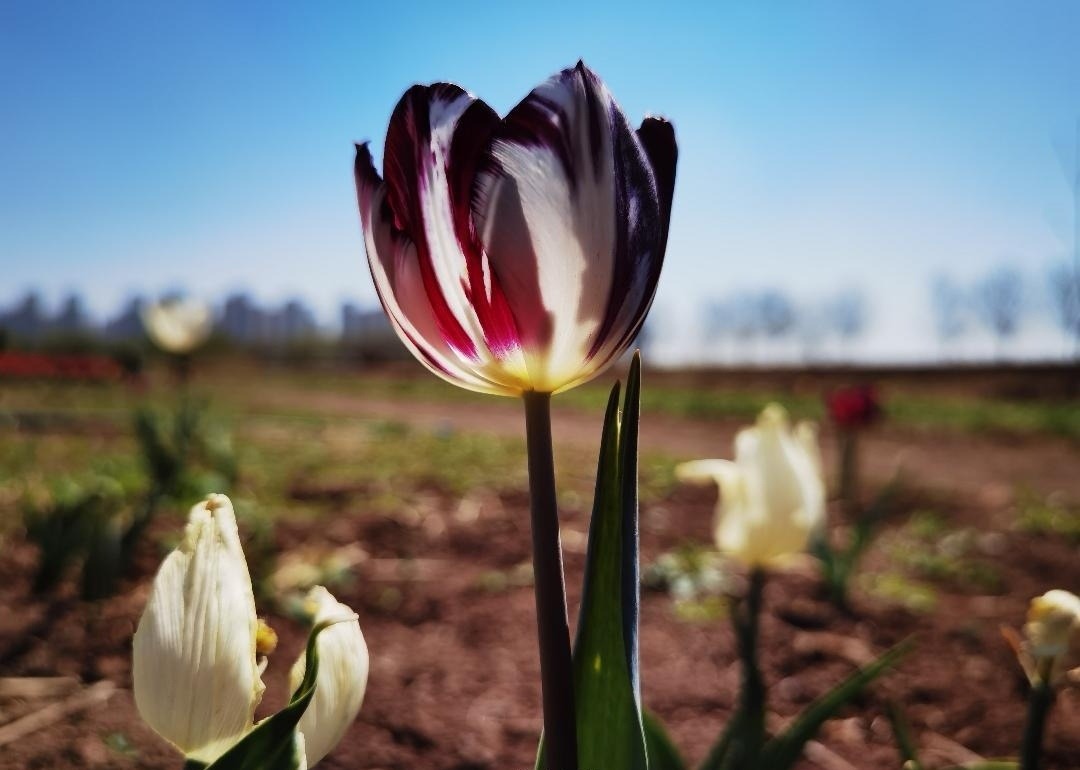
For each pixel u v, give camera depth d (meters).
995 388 28.12
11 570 4.27
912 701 3.28
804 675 3.52
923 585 5.07
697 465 2.06
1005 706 3.20
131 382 23.69
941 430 17.09
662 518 6.84
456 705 3.07
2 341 33.00
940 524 7.01
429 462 10.04
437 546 5.43
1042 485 9.55
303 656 1.02
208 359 38.69
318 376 39.44
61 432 12.09
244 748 0.87
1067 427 16.41
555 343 0.95
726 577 4.91
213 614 0.92
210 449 6.73
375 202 0.99
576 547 5.53
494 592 4.46
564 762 0.95
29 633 3.44
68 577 4.15
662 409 21.78
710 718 3.07
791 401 23.11
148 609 0.92
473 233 0.93
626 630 1.05
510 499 7.27
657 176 1.01
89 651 3.31
